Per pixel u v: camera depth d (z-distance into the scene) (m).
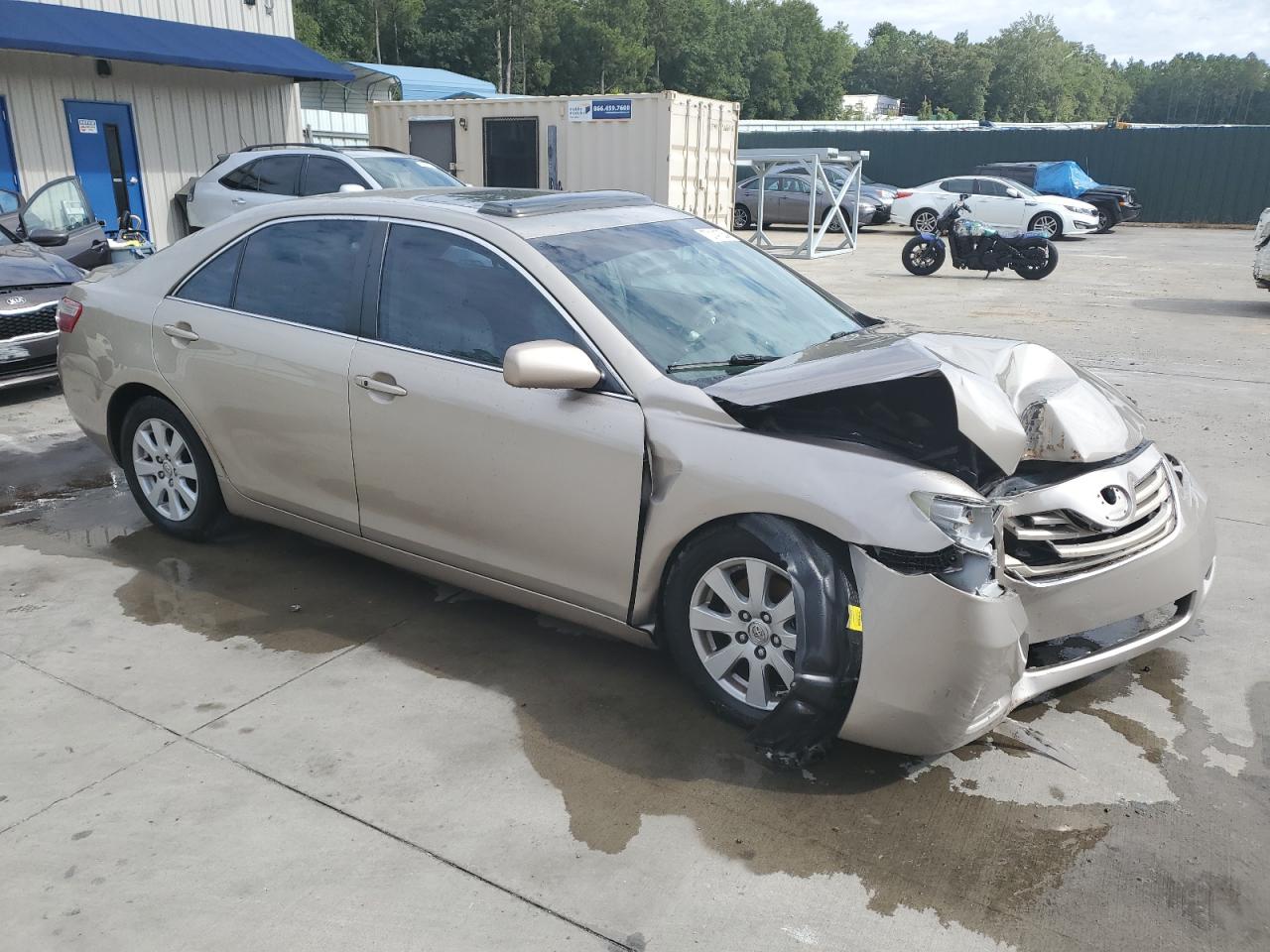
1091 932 2.31
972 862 2.54
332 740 3.04
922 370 2.79
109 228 14.29
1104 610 2.94
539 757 2.97
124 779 2.85
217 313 4.05
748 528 2.84
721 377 3.18
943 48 155.75
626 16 92.50
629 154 15.66
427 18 88.12
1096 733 3.12
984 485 2.95
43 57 13.21
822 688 2.71
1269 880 2.48
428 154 17.23
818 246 20.03
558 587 3.30
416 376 3.45
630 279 3.42
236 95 15.69
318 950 2.25
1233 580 4.24
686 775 2.88
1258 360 8.85
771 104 113.50
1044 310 11.97
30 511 5.00
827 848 2.59
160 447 4.45
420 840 2.61
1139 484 3.09
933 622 2.58
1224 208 28.16
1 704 3.23
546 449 3.17
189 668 3.47
